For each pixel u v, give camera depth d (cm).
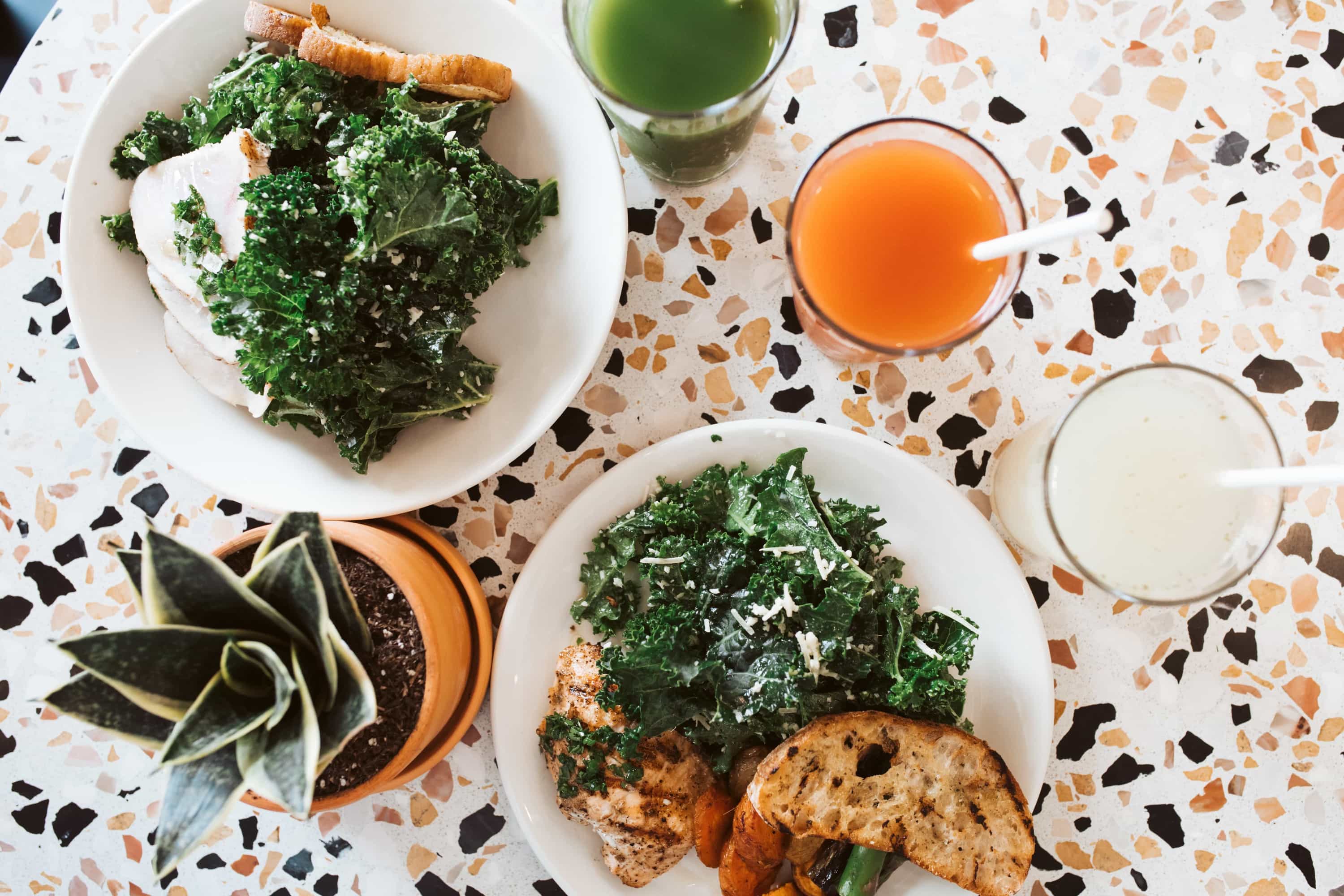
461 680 53
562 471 58
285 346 49
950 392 57
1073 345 57
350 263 50
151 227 53
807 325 55
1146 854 57
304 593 44
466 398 53
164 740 45
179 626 44
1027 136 57
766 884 55
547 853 54
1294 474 46
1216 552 50
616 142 58
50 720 57
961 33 57
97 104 52
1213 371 57
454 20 53
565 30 49
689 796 53
